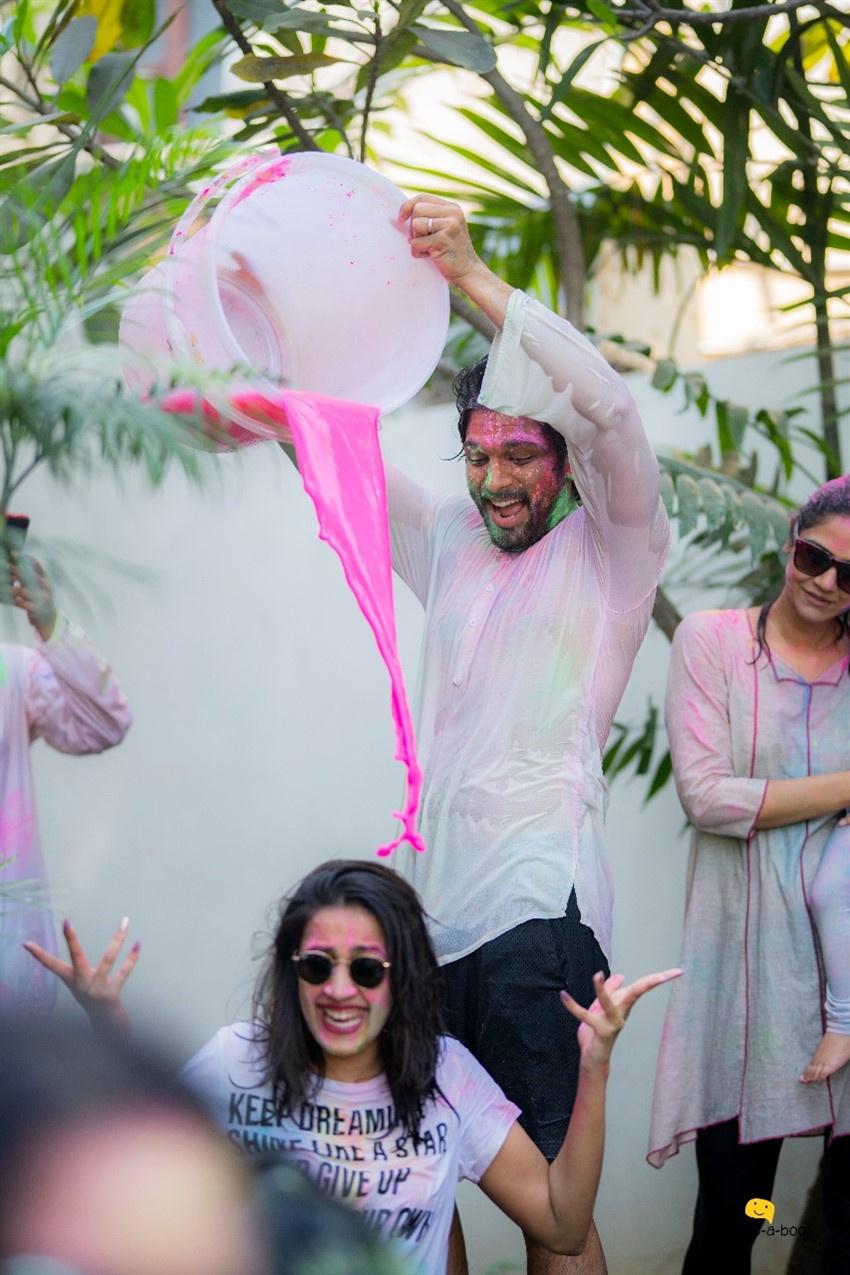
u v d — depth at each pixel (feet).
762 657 10.55
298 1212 2.56
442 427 17.02
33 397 6.54
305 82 14.44
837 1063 10.02
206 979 16.81
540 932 8.88
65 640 10.34
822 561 10.13
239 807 17.07
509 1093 8.82
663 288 18.38
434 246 8.82
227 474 16.33
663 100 13.87
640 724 15.80
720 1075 10.39
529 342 8.68
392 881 7.98
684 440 16.48
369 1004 7.75
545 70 12.28
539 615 9.29
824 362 14.10
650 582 9.38
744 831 10.28
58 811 17.39
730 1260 10.71
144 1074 2.46
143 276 8.45
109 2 12.76
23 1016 2.63
